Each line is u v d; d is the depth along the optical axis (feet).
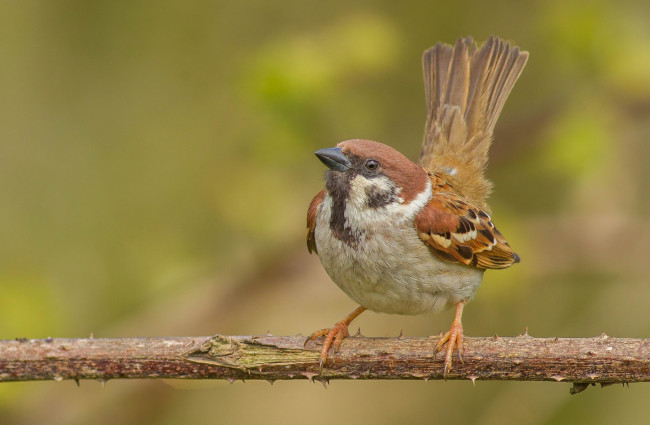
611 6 38.27
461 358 22.88
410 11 42.65
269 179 38.99
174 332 39.75
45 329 34.14
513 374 22.71
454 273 26.35
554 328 39.75
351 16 40.22
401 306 26.48
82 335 39.91
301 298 40.78
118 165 43.34
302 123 36.60
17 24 43.09
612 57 36.76
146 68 43.73
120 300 41.06
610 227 38.86
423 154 31.50
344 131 37.45
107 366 22.49
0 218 41.98
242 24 43.57
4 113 42.96
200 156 43.14
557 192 42.42
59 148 43.29
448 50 32.24
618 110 36.73
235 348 22.74
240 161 41.86
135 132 43.60
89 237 42.27
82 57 43.45
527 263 36.42
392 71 39.32
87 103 43.50
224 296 40.47
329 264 26.32
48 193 42.80
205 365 22.65
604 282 39.45
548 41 38.37
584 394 38.04
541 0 40.52
